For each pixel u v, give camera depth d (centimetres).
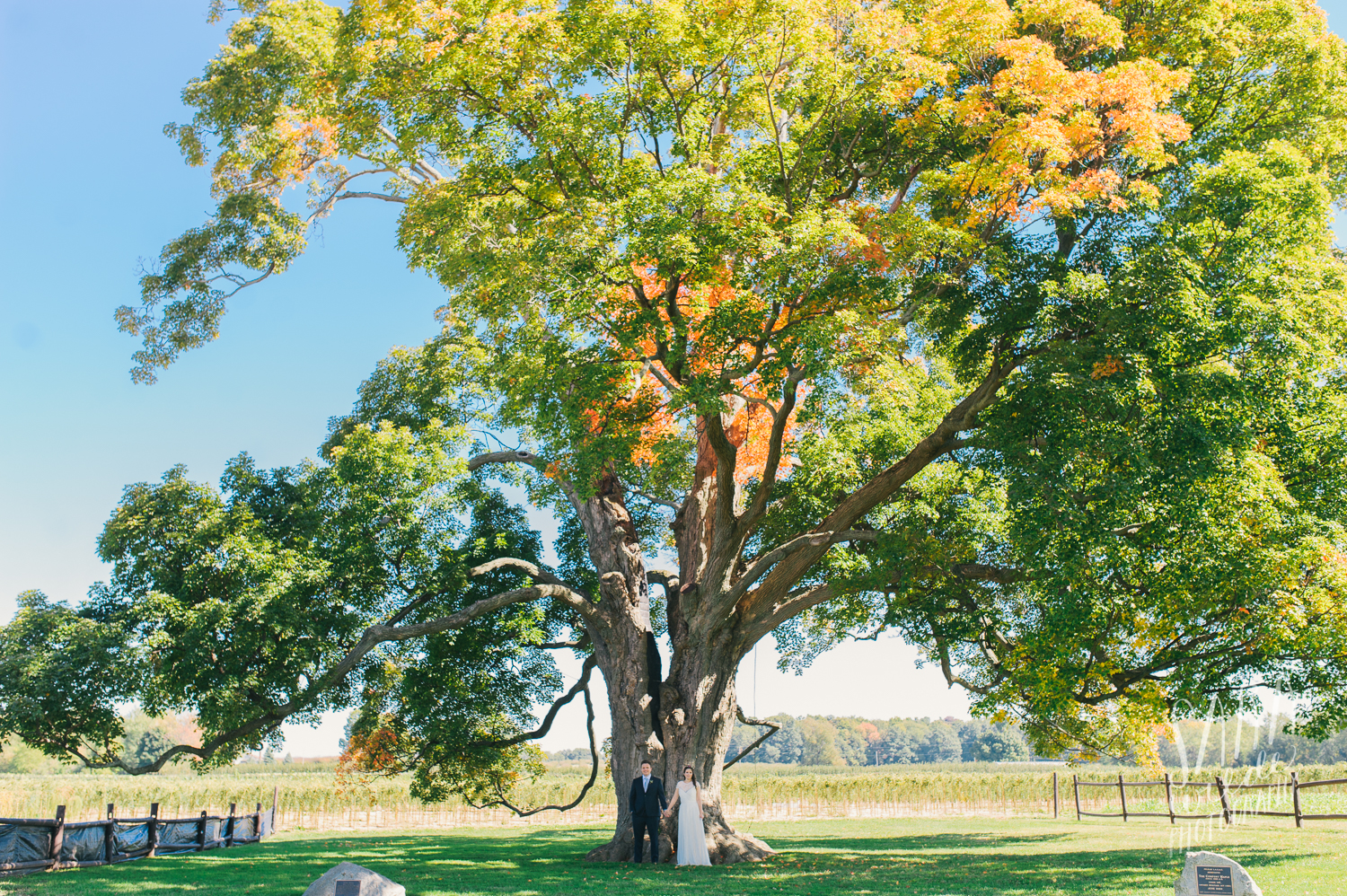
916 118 1429
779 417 1462
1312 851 1306
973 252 1330
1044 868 1264
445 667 2048
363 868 805
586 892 1094
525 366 1398
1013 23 1354
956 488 1711
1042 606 1491
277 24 2156
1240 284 1191
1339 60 1434
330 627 1844
